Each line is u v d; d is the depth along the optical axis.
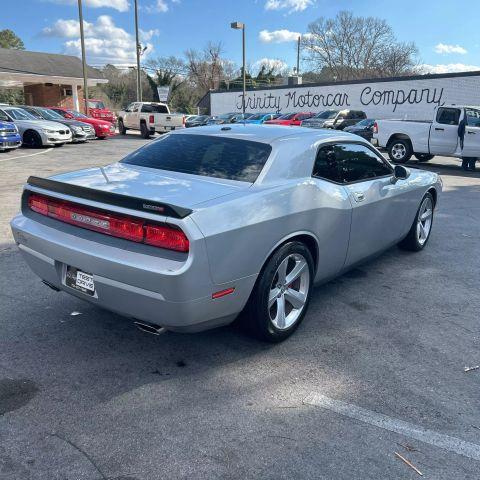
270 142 3.72
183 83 64.88
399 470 2.36
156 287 2.75
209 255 2.79
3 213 7.35
